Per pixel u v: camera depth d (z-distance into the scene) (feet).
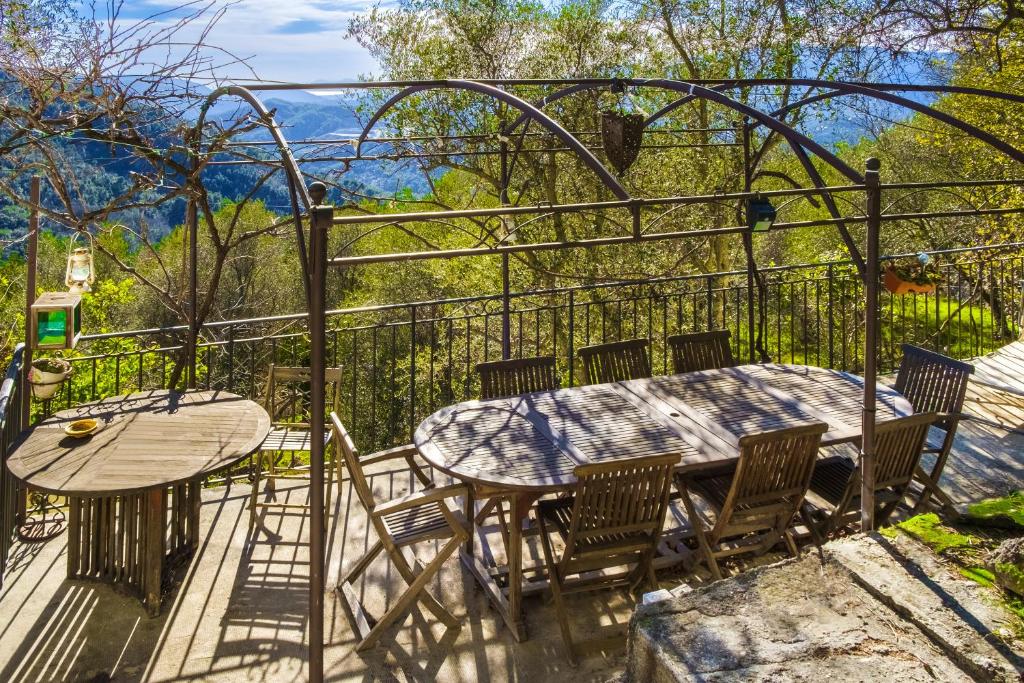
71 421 13.19
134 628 11.53
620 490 11.26
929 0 23.62
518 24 38.01
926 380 15.15
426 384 45.44
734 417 13.55
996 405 18.95
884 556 8.24
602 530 11.38
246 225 48.08
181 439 12.52
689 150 37.35
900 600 7.43
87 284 14.48
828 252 40.81
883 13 24.32
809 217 49.34
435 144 36.45
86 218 13.67
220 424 13.17
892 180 42.50
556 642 11.38
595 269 37.45
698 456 11.99
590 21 37.37
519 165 37.65
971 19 24.08
